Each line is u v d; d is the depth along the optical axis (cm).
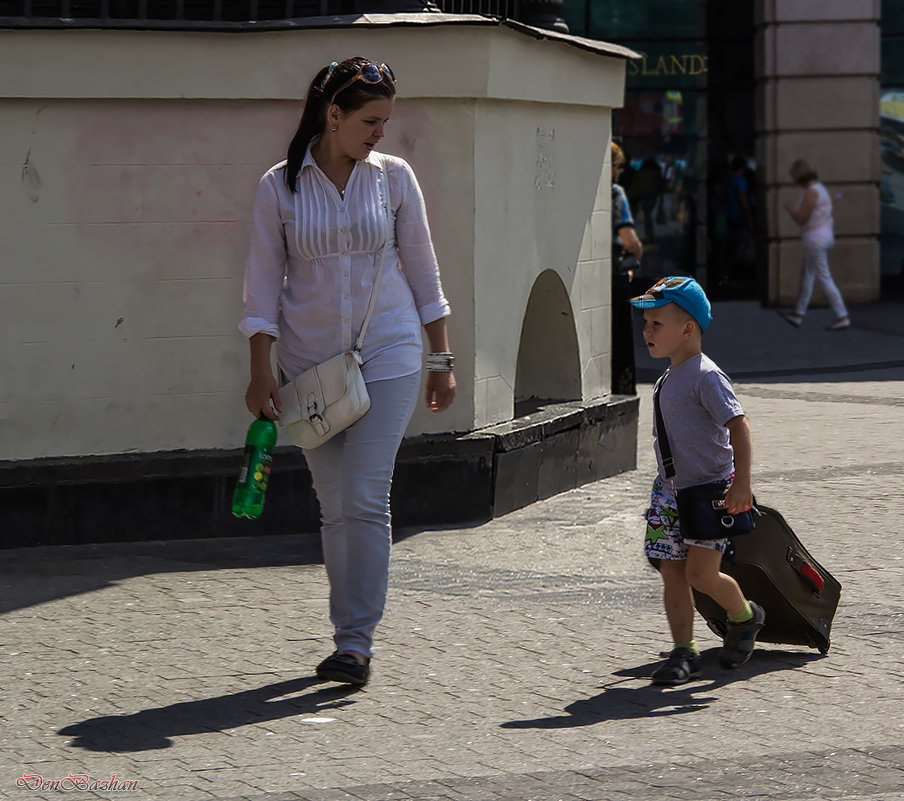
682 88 2614
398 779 530
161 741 575
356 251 639
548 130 1057
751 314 2466
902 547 888
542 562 866
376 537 642
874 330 2217
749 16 2589
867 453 1209
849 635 712
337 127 630
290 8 947
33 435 912
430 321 667
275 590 807
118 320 919
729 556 649
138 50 897
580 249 1120
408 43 927
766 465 1165
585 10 2588
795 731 577
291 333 647
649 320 637
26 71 883
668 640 709
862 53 2511
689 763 543
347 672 634
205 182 922
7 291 900
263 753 561
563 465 1070
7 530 905
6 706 621
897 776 526
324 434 637
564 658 682
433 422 969
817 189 2242
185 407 933
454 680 650
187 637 720
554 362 1132
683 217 2647
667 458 634
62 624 744
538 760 548
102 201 910
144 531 927
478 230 959
